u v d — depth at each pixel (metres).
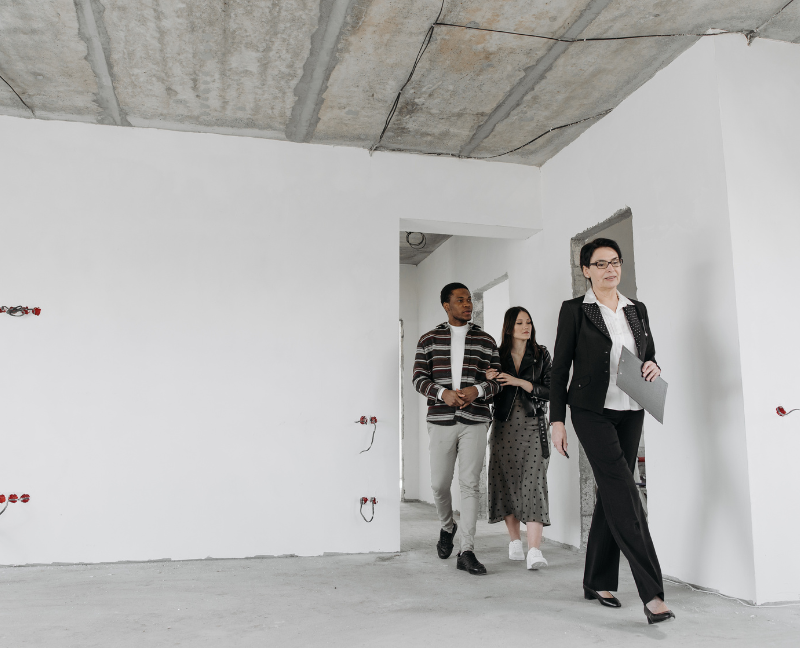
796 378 2.94
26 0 2.91
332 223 4.27
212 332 3.98
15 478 3.63
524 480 3.48
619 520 2.35
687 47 3.29
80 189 3.92
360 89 3.71
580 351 2.55
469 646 2.07
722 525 2.90
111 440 3.76
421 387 3.51
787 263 3.02
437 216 4.50
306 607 2.60
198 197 4.08
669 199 3.39
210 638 2.17
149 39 3.22
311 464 4.00
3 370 3.69
